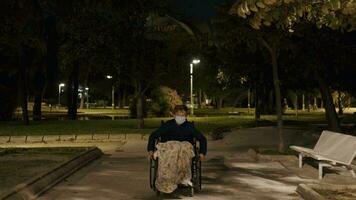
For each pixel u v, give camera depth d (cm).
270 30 1511
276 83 1608
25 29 1577
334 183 1045
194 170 984
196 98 10031
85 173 1284
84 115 5375
